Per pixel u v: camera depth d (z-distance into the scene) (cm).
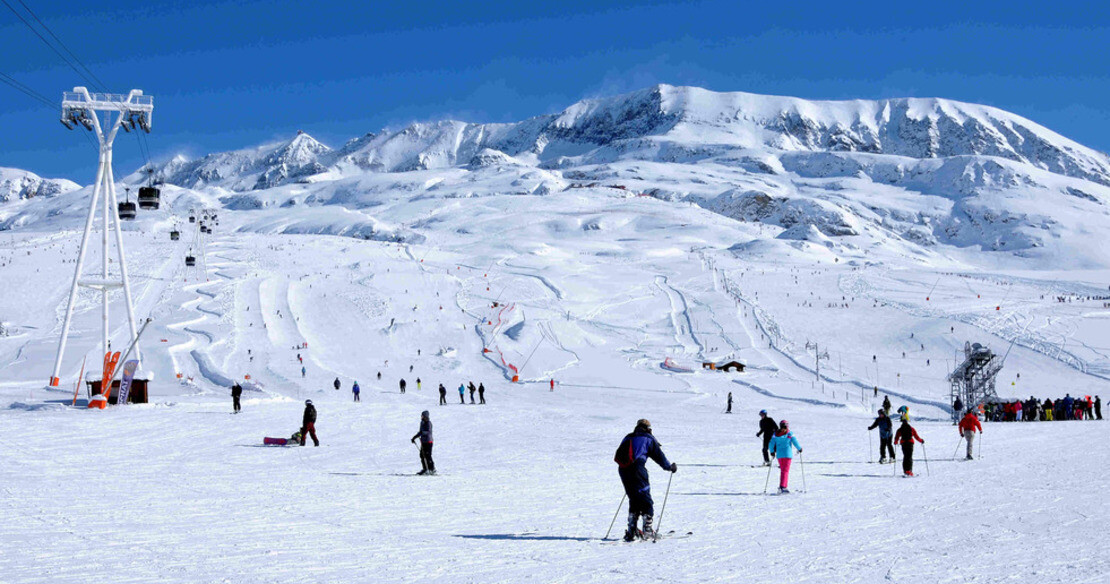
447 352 9838
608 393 7425
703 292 14625
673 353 10344
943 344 10269
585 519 1384
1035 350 9662
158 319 10656
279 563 984
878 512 1438
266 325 10650
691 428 3769
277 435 2997
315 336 10419
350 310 12000
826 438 3103
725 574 959
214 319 10862
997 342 10119
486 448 2778
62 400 4347
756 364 9588
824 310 12544
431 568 980
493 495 1667
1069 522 1307
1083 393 7775
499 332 11100
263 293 12750
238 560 994
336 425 3441
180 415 3572
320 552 1060
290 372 8031
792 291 14400
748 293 14238
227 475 1912
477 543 1154
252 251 17538
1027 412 4797
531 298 13750
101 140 4784
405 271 15512
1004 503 1504
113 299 11912
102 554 1005
